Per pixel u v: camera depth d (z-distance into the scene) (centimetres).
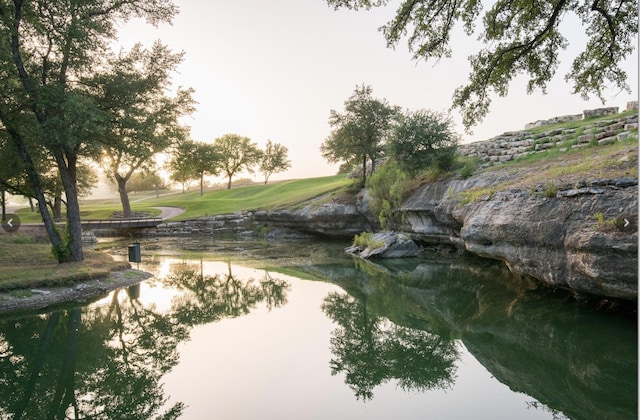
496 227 1303
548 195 1135
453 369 865
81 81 1816
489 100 1160
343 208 3391
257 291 1694
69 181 1825
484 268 1928
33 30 1622
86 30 1634
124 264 2050
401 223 2731
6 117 1606
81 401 752
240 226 4603
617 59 1077
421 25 1038
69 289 1530
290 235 3991
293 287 1764
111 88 1797
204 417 650
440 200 2275
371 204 3005
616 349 877
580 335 973
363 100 3666
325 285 1797
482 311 1271
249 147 8625
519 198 1275
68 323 1234
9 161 1712
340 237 3697
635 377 755
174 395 740
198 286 1795
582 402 680
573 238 970
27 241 2580
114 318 1291
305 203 4047
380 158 4041
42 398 770
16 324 1216
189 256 2773
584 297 1042
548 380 782
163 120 2016
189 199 7631
